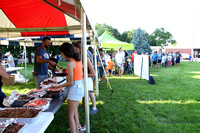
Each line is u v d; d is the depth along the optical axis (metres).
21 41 8.16
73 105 2.29
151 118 3.49
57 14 3.98
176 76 9.35
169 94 5.40
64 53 2.17
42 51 3.57
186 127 3.09
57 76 3.48
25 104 2.03
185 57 33.47
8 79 2.38
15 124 1.44
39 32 5.22
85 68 2.29
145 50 22.72
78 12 2.48
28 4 3.31
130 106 4.24
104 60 7.62
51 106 2.13
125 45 10.88
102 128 3.04
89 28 2.87
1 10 3.57
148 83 7.34
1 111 1.75
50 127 3.07
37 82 3.67
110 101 4.68
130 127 3.07
